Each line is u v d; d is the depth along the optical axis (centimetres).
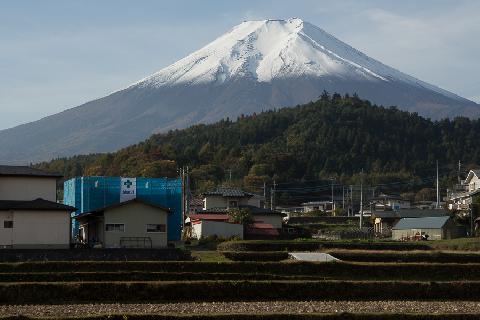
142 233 7588
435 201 15612
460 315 4503
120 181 8650
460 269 6106
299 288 5284
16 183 7369
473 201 11094
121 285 5084
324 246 7575
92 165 17050
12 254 6291
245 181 15388
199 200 12506
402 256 6625
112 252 6506
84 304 4881
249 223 9594
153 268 5747
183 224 9144
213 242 8362
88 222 8269
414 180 17838
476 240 8088
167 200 8694
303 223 12281
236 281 5256
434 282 5488
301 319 4369
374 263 6141
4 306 4762
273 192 13675
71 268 5669
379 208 13662
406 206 14300
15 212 6950
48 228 7019
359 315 4438
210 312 4594
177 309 4725
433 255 6600
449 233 9906
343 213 14212
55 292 5006
